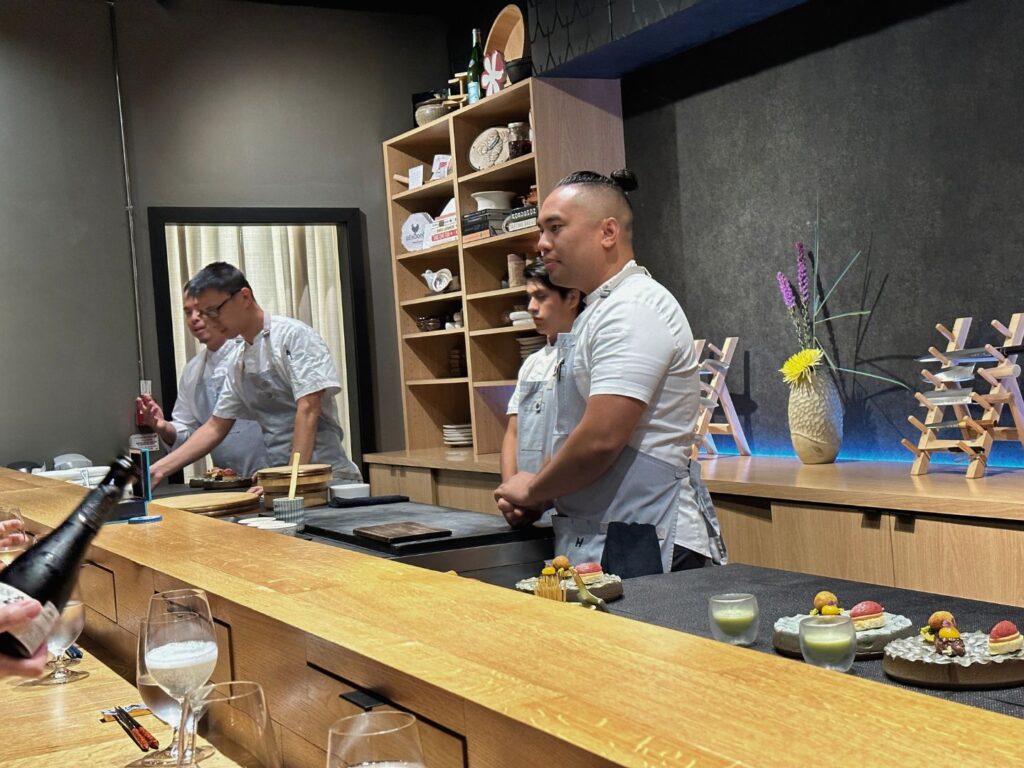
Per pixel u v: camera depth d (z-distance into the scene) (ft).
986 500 10.37
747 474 13.57
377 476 20.63
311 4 20.76
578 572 6.64
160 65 19.66
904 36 13.28
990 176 12.42
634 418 8.59
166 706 4.53
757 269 15.57
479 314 19.13
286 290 22.94
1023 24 11.94
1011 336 11.91
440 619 4.49
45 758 4.61
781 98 14.97
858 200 14.05
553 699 3.33
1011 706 4.19
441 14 21.81
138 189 19.47
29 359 18.67
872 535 11.57
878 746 2.79
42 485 11.35
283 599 5.09
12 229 18.61
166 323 19.51
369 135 21.24
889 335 13.76
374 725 3.03
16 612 3.92
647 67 17.08
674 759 2.77
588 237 9.07
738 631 5.22
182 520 8.29
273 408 14.74
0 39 18.60
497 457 18.48
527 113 18.72
